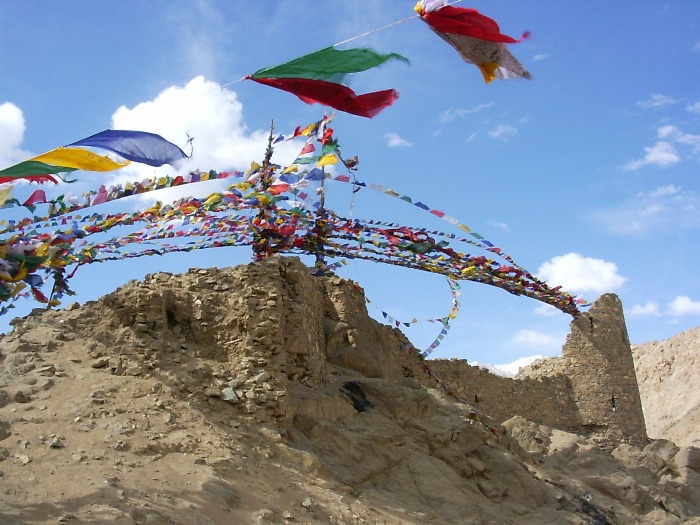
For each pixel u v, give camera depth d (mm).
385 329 24766
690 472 26906
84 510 11688
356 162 20016
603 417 29953
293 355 19453
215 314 18531
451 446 19875
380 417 19688
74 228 14242
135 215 15398
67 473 12711
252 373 17453
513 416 28422
